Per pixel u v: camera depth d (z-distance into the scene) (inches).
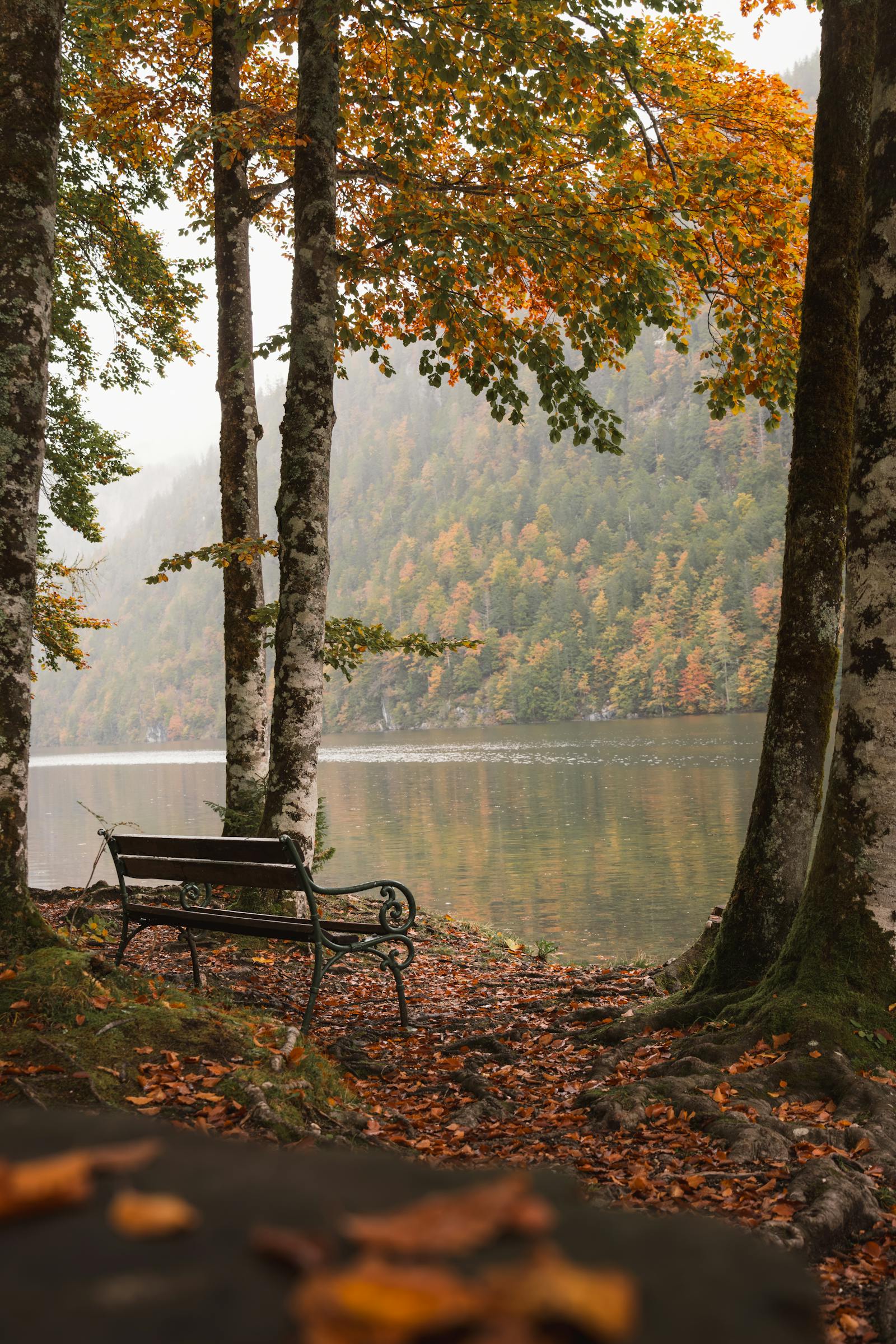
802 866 238.7
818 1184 132.8
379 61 427.2
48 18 202.2
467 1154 147.5
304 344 351.3
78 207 564.4
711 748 2738.7
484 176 436.5
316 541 347.9
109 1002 156.7
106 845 248.8
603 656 5959.6
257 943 311.9
